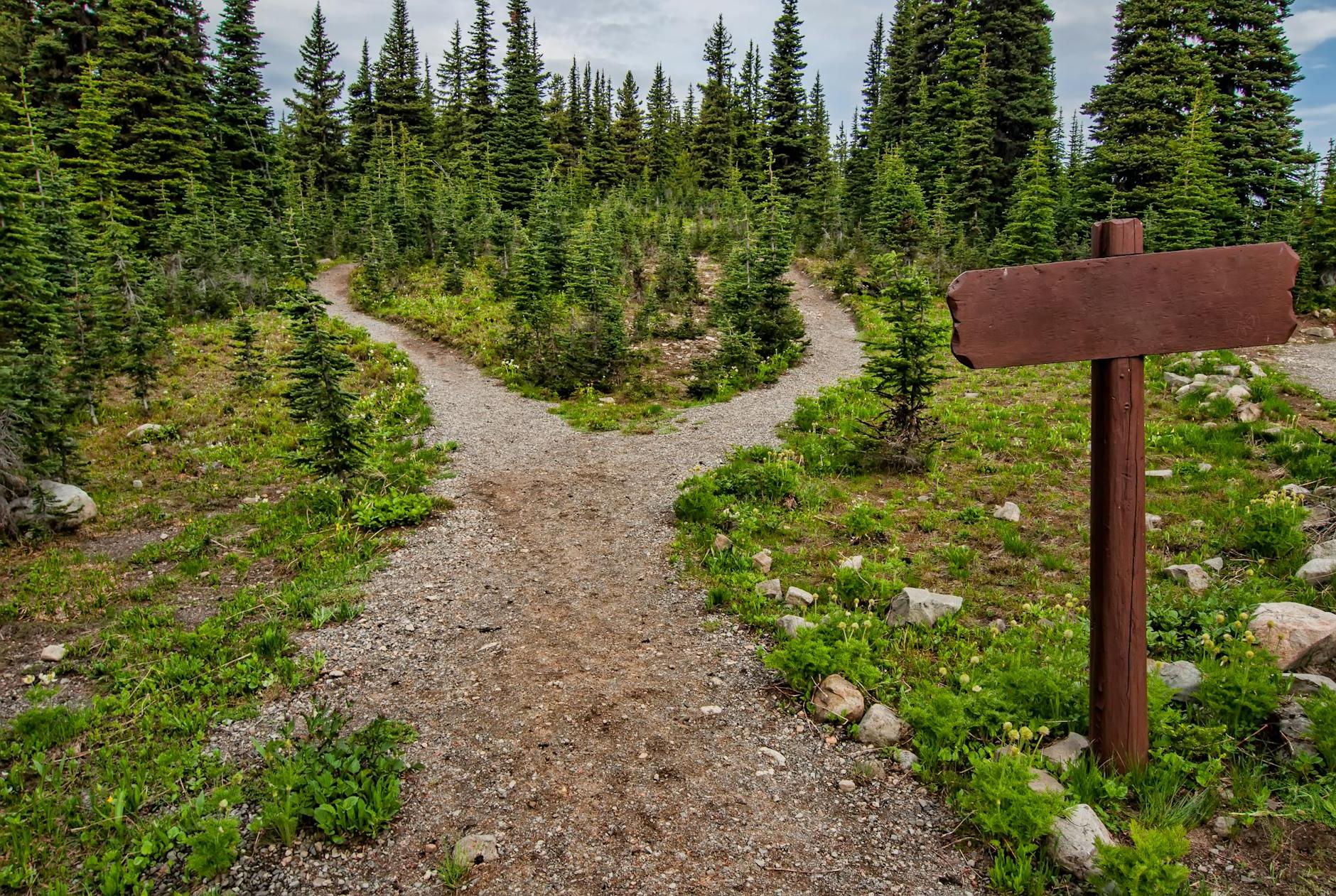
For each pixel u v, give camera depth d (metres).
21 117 34.53
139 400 18.77
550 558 9.68
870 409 16.36
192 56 43.22
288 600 8.39
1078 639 6.69
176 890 4.26
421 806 4.91
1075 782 4.55
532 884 4.24
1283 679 5.16
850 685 5.95
